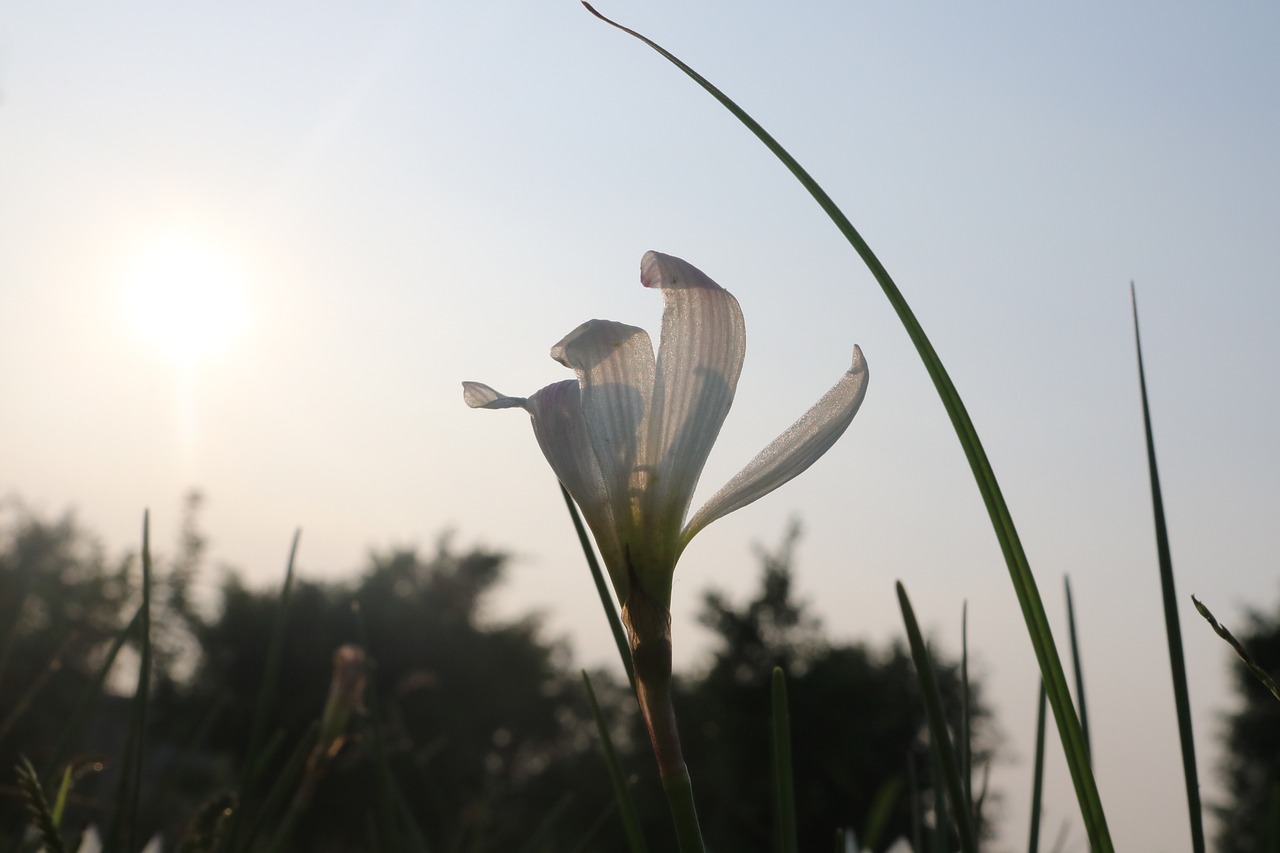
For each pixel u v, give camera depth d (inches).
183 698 876.6
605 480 64.4
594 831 133.3
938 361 63.7
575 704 1227.9
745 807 749.3
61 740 115.1
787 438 66.3
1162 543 76.1
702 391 65.4
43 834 72.1
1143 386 80.0
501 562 1203.9
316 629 964.0
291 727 864.9
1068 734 60.7
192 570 307.3
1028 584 62.4
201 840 90.7
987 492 63.3
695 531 64.7
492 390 67.6
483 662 1098.1
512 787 979.9
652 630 61.6
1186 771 70.6
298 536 127.3
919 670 66.5
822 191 65.6
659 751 60.3
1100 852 59.3
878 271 64.2
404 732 185.2
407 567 1155.3
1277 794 96.2
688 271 66.1
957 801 64.9
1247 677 844.6
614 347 65.7
